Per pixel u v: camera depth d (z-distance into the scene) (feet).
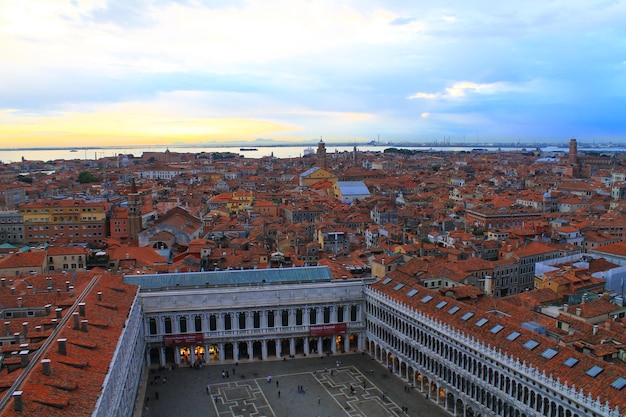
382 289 467.52
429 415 372.58
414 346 412.98
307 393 407.85
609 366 279.28
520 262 628.28
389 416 372.17
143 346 446.19
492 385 334.03
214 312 462.60
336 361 469.57
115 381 288.71
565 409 279.28
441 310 397.39
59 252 610.24
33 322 347.77
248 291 469.57
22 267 563.07
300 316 481.46
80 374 260.42
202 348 470.39
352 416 372.79
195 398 400.67
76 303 357.82
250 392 410.11
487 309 413.39
